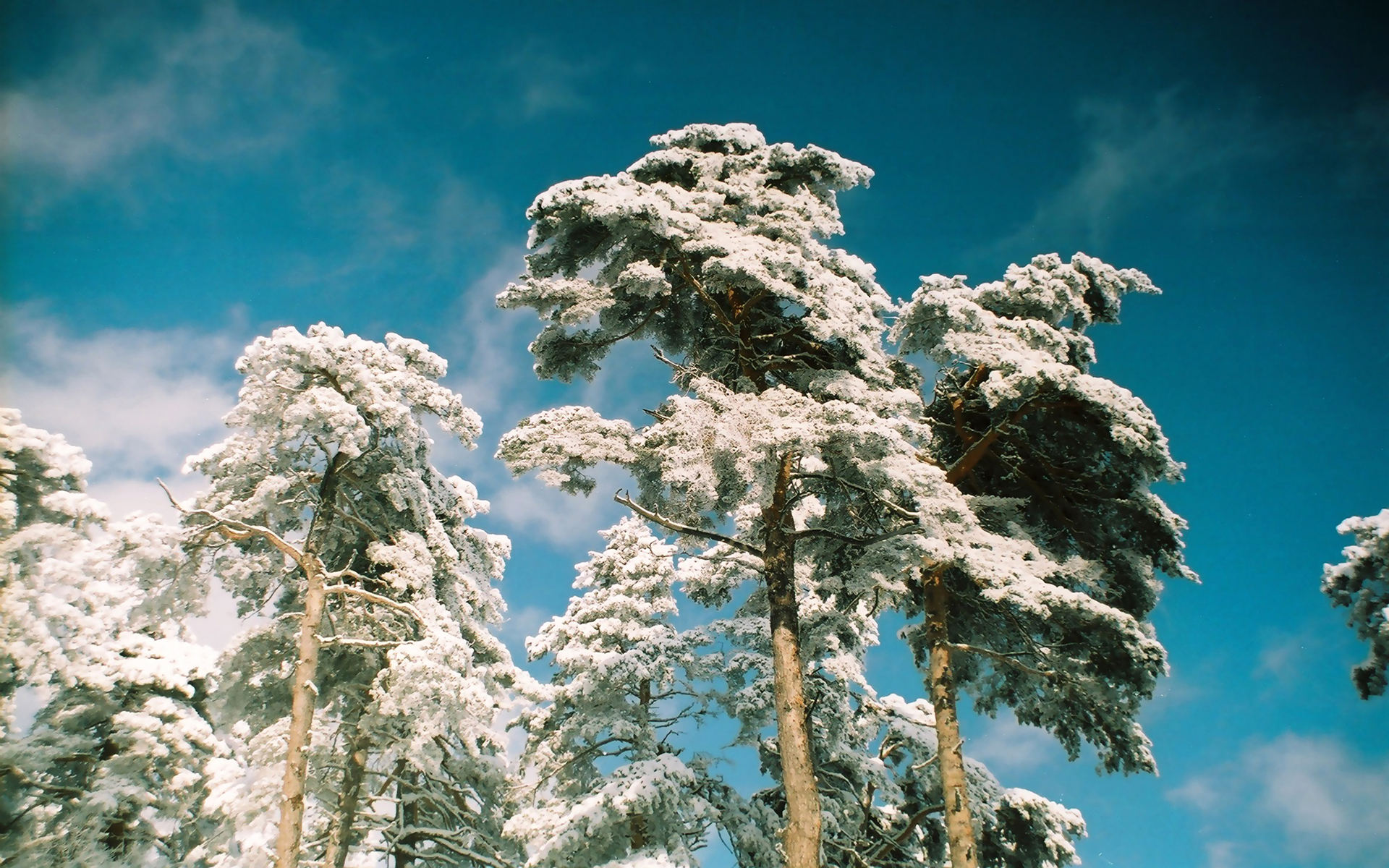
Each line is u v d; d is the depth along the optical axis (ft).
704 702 63.00
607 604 67.51
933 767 59.36
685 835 57.31
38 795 51.39
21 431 44.70
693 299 51.08
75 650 50.78
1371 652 33.37
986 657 53.42
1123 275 52.70
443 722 51.98
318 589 51.75
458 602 65.05
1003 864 58.34
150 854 54.29
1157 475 44.73
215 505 54.49
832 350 46.85
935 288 48.19
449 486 68.49
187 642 64.18
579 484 44.93
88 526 47.21
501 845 67.26
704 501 36.83
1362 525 32.94
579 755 62.13
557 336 48.08
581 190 43.93
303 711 48.11
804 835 35.78
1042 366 43.39
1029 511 52.75
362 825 63.72
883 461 39.83
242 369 52.60
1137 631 40.52
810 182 52.26
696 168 49.96
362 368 54.44
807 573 56.90
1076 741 49.08
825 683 57.72
